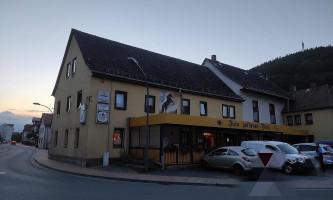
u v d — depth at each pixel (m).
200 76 25.42
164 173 13.21
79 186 9.43
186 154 15.78
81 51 17.81
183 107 20.70
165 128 18.56
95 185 9.74
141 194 8.10
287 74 54.16
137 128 17.75
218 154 14.45
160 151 14.62
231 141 22.41
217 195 8.03
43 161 19.30
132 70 18.89
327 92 28.59
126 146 17.00
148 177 11.66
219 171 14.38
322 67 51.78
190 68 26.02
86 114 16.11
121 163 15.87
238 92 25.94
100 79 16.67
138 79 18.11
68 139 18.77
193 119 15.80
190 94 21.33
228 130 20.22
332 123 26.17
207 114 22.22
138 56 21.89
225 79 27.30
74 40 20.55
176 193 8.35
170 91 20.02
